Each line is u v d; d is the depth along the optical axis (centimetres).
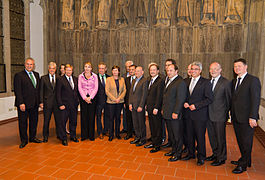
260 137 493
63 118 435
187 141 400
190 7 709
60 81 433
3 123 621
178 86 343
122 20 781
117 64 800
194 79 349
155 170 324
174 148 373
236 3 661
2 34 673
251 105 299
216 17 689
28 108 421
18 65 740
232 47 680
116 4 780
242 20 666
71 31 827
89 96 453
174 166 338
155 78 412
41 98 454
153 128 410
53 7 798
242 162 320
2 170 320
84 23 809
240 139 319
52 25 802
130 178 298
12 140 467
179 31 728
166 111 360
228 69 689
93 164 344
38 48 795
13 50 718
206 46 704
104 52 801
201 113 335
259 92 300
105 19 784
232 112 325
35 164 342
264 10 596
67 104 439
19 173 311
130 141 464
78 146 431
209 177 302
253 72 631
